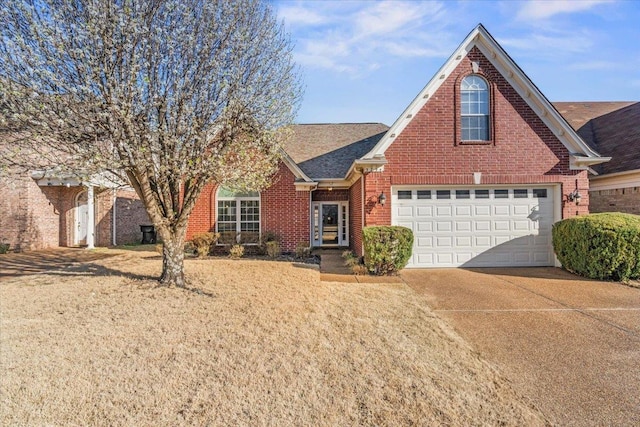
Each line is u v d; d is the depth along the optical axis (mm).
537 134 11477
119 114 6215
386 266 10391
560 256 10883
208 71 7430
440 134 11469
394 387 4055
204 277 9125
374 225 11445
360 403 3729
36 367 4203
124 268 10523
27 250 15719
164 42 6852
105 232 18125
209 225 14719
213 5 7344
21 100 5766
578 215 11234
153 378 4031
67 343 4906
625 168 12086
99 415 3375
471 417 3557
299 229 14711
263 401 3693
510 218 11727
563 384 4273
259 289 8047
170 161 7215
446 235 11711
